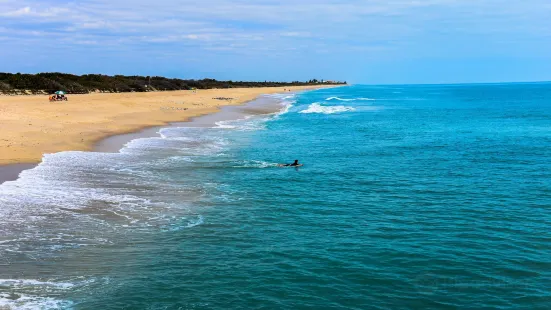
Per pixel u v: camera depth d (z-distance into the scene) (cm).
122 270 1141
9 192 1725
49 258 1187
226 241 1356
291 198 1850
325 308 984
